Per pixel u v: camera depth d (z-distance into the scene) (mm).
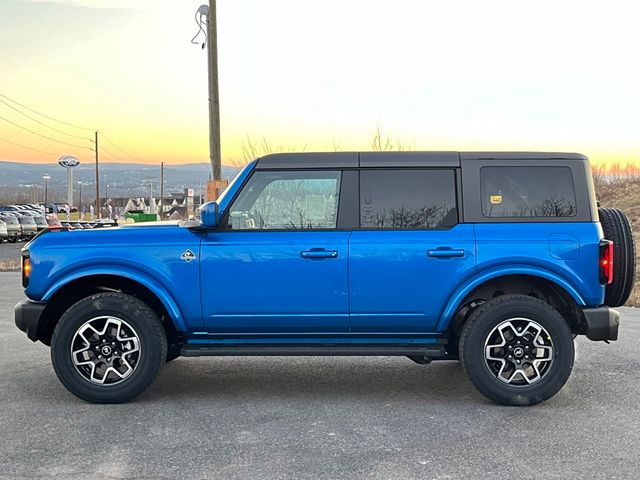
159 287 5766
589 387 6332
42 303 5863
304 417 5422
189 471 4266
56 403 5816
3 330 9344
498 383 5637
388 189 5836
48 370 7020
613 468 4305
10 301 12445
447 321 5730
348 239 5723
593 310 5664
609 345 8367
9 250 31578
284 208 5855
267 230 5797
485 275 5680
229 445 4750
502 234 5707
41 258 5801
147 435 4965
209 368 7199
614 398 5953
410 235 5727
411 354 5793
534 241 5676
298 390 6281
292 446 4730
